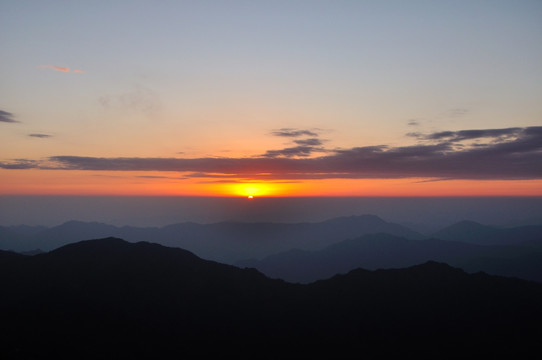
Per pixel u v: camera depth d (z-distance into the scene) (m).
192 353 52.88
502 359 53.66
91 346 48.69
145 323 55.88
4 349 41.59
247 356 54.44
